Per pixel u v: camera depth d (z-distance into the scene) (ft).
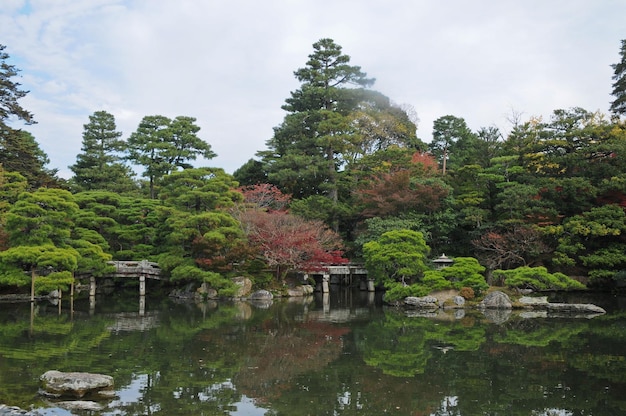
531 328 74.18
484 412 37.24
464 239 131.23
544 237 113.70
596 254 111.45
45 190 106.63
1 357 52.39
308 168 151.74
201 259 111.04
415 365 51.34
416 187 129.59
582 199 114.93
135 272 117.91
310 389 42.80
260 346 60.75
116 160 186.80
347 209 145.38
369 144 175.52
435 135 219.61
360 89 168.25
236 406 38.14
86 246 108.06
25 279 93.45
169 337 65.92
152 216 134.62
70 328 72.02
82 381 39.91
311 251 115.65
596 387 43.45
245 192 141.90
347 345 61.87
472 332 71.20
